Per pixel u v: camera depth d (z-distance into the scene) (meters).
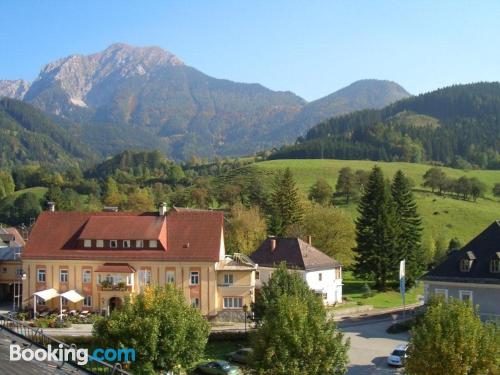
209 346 60.41
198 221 78.94
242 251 114.94
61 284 77.56
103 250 77.56
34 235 80.44
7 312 77.19
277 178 161.88
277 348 40.03
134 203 178.25
